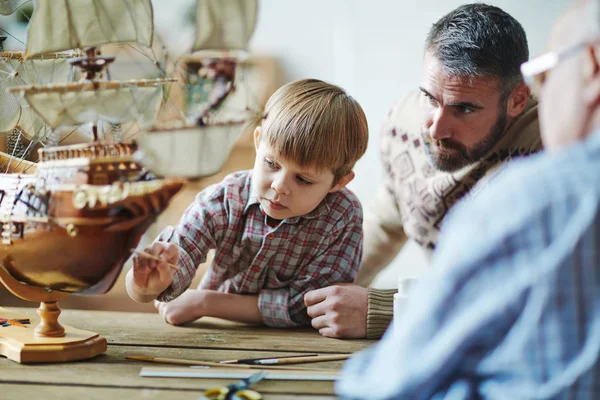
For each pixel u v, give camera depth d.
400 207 1.74
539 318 0.55
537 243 0.56
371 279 1.87
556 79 0.64
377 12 2.98
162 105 0.92
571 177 0.57
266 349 1.11
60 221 0.86
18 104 1.06
